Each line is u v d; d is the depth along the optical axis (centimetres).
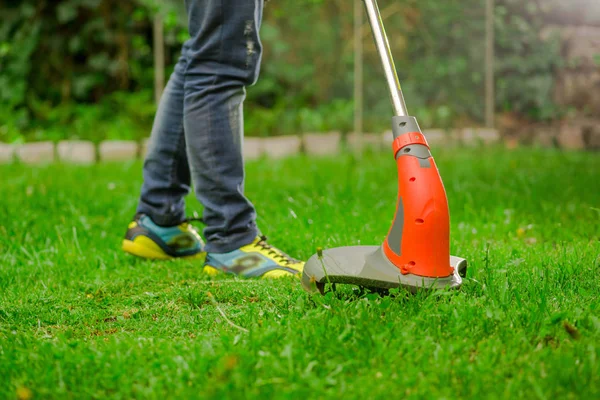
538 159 540
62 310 193
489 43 722
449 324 155
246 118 679
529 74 760
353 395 124
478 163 516
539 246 247
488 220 299
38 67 671
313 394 124
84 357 143
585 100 760
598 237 263
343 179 439
